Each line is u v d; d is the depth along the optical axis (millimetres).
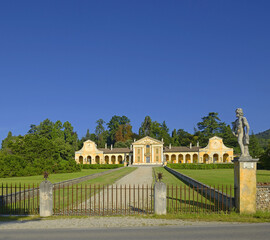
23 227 10555
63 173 51250
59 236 9133
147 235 9211
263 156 63438
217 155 100250
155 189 12758
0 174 38250
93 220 11719
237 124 13070
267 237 8898
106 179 33000
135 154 101250
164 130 136000
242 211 12570
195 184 23531
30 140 52000
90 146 105875
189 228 10242
